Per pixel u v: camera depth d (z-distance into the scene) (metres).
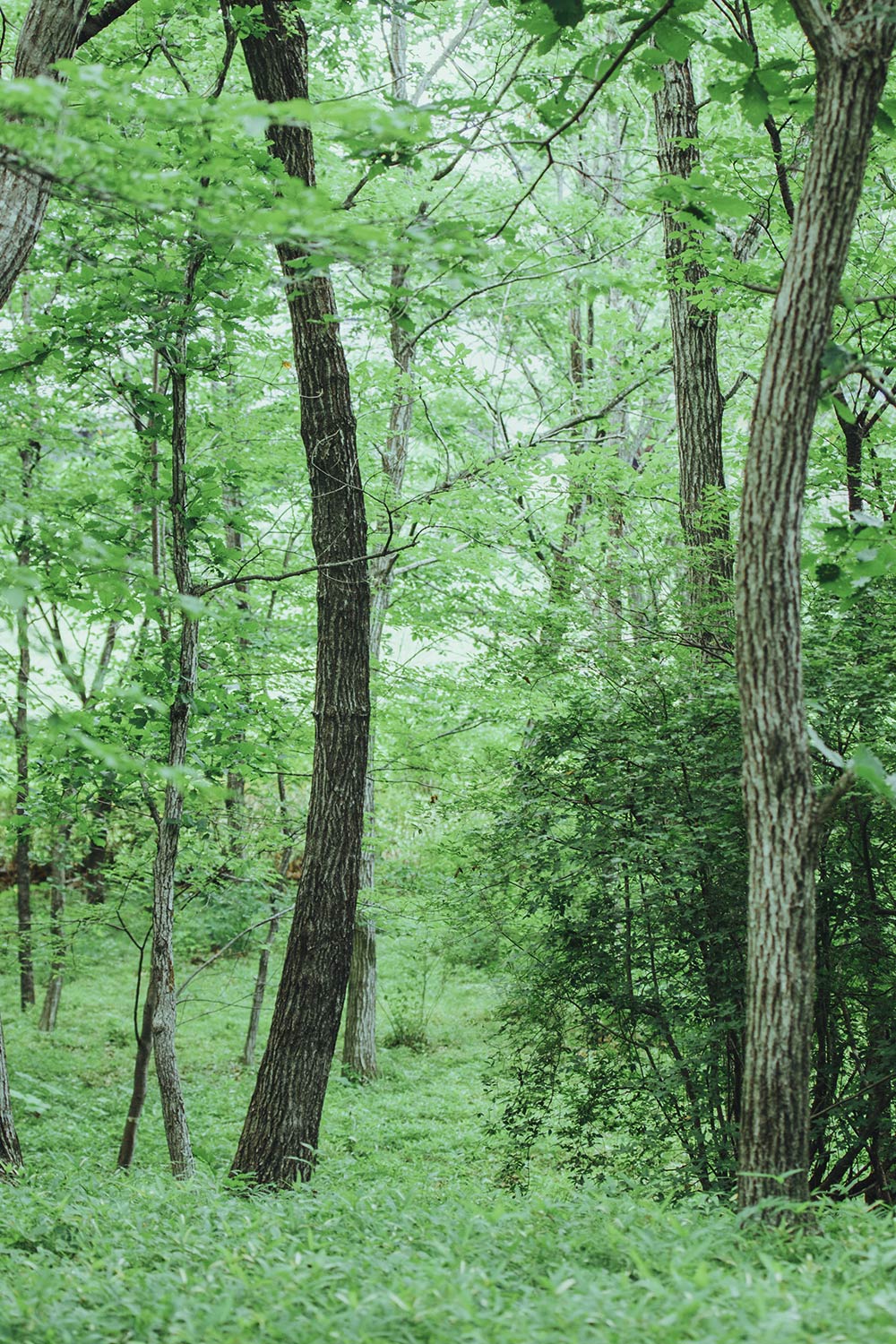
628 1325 2.93
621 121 16.84
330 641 7.18
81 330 6.62
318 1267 3.64
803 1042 4.18
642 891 7.71
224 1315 3.15
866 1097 7.14
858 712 6.90
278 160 4.86
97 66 3.36
